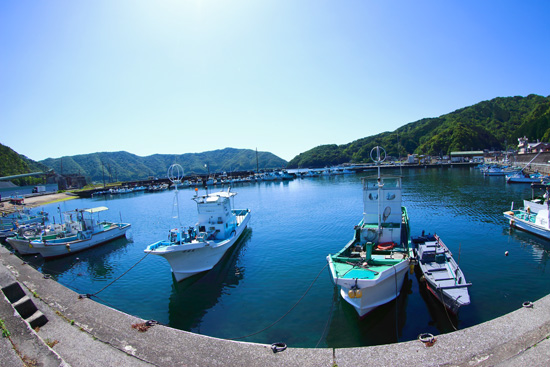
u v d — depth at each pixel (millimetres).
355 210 50375
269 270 25141
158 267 28328
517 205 46312
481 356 9703
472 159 160500
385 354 10141
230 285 22688
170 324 17703
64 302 14734
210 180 142375
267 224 42938
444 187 71562
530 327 10945
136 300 21234
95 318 13094
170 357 10391
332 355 10266
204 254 24625
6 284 13633
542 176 73750
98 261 31328
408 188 72438
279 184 117312
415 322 16266
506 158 119562
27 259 32875
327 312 17859
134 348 10891
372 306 16500
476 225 35375
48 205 87438
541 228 29203
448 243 29156
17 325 10664
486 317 16266
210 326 17156
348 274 16516
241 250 30891
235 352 10641
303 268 25188
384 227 21250
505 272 22094
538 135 152250
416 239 26422
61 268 29641
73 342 11289
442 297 16422
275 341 15312
